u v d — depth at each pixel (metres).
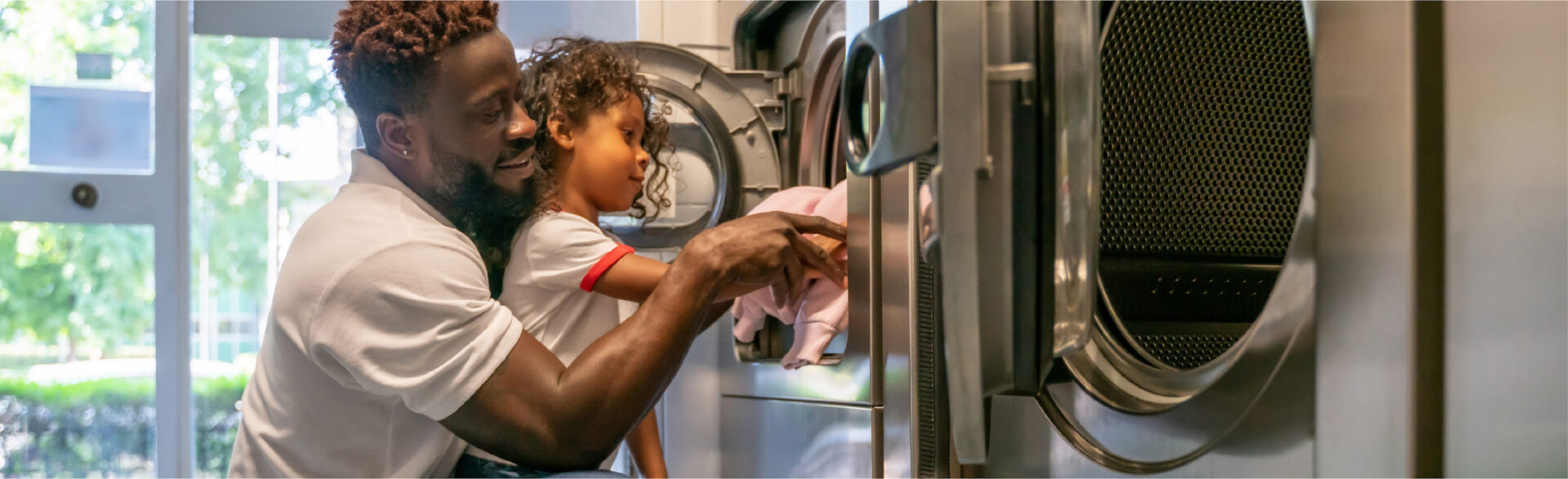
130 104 3.13
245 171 3.23
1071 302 0.66
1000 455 1.11
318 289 1.05
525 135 1.19
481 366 1.02
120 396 3.10
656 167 1.86
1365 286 0.62
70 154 3.08
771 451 1.85
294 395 1.10
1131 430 0.88
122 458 3.10
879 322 1.34
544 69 1.50
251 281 3.23
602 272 1.29
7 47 3.04
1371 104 0.62
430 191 1.18
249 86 3.23
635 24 2.78
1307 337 0.67
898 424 1.21
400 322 1.03
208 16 3.12
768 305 1.64
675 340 1.08
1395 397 0.59
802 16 2.09
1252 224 1.14
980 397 0.66
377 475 1.13
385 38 1.11
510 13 3.02
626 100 1.53
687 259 1.13
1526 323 0.59
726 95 2.15
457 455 1.20
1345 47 0.64
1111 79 1.08
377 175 1.16
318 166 3.28
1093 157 0.66
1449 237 0.59
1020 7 0.66
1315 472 0.65
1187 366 1.09
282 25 3.17
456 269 1.06
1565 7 0.58
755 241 1.17
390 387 1.02
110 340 3.10
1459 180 0.59
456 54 1.13
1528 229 0.59
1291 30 1.15
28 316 3.04
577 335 1.36
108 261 3.09
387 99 1.13
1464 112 0.59
